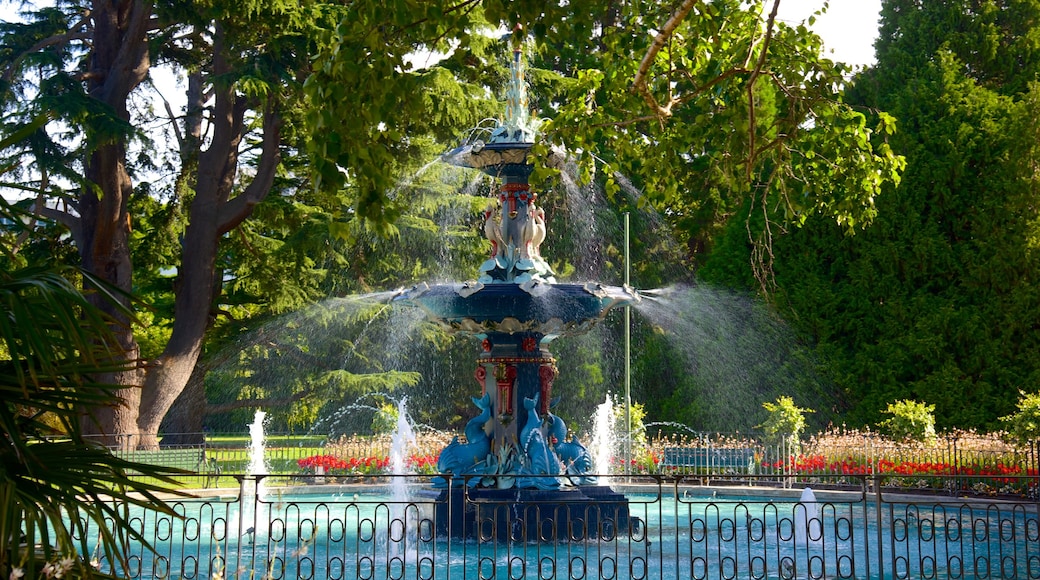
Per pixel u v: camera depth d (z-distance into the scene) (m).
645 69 7.84
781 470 17.12
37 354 3.60
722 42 9.20
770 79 9.60
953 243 23.17
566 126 9.16
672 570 9.25
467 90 23.75
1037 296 21.77
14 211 4.14
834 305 23.73
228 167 26.23
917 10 25.56
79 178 20.14
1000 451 15.27
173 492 3.94
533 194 11.31
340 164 5.94
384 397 28.28
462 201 26.12
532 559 9.70
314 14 21.08
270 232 29.61
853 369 23.30
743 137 9.12
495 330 11.16
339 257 25.22
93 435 22.16
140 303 4.12
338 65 5.79
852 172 9.45
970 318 22.17
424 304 11.20
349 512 13.84
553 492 10.85
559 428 11.44
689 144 9.33
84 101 20.12
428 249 26.94
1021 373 21.77
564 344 28.67
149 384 23.89
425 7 6.22
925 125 23.36
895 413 17.81
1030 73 24.59
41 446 3.76
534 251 11.30
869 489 15.76
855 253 23.89
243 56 22.56
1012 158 22.31
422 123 23.17
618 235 29.77
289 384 27.53
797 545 10.91
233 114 26.05
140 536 3.89
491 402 11.34
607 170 9.81
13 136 3.96
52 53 21.03
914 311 22.77
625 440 18.61
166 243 26.61
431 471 17.56
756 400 25.30
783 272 24.70
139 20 23.44
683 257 31.14
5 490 3.45
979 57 25.03
